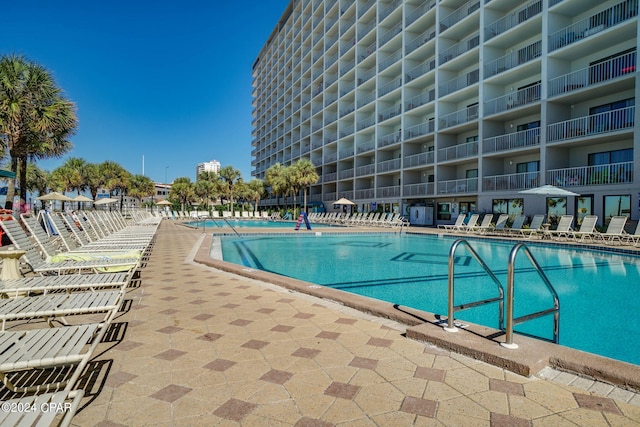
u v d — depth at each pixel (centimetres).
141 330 366
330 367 282
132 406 225
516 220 1723
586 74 1864
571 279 779
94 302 321
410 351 314
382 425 207
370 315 421
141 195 5716
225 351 313
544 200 1909
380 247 1408
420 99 2970
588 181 1830
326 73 4522
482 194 2284
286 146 5956
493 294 649
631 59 1656
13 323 375
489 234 1742
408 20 3059
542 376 266
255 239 1719
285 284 564
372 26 3647
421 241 1630
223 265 729
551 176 1902
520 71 2097
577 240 1397
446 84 2697
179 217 4222
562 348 297
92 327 256
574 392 243
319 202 4534
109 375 266
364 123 3731
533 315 325
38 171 3459
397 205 3112
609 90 1706
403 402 231
